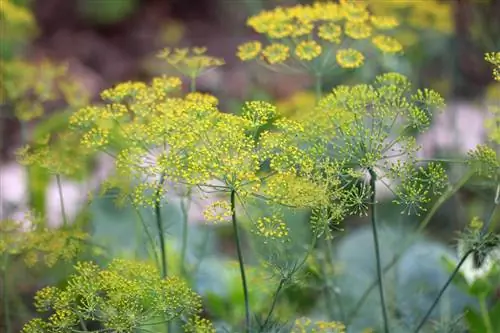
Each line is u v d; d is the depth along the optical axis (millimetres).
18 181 2330
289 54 1424
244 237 1935
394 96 1274
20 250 1364
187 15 4215
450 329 1467
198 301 1237
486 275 1502
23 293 1686
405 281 1758
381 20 1445
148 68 3543
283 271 1270
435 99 1278
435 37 1964
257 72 2178
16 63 1761
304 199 1212
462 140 1948
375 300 1614
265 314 1518
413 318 1531
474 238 1320
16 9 1791
